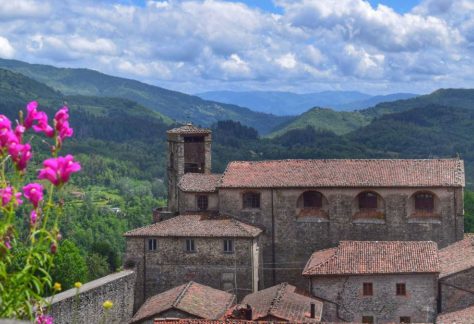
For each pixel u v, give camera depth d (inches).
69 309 2463.1
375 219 3280.0
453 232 3213.6
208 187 3457.2
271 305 2534.5
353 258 2876.5
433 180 3218.5
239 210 3348.9
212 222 3240.7
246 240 3112.7
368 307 2787.9
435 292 2741.1
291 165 3467.0
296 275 3326.8
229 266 3122.5
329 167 3415.4
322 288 2829.7
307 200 3346.5
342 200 3292.3
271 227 3331.7
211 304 2760.8
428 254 2851.9
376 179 3265.3
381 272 2763.3
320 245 3312.0
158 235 3154.5
